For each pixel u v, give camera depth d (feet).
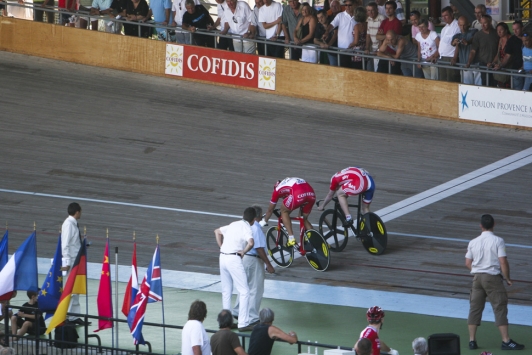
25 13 273.75
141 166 183.73
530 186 173.27
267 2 230.48
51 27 255.70
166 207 162.40
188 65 243.19
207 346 83.05
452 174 181.27
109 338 109.50
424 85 217.15
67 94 226.79
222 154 191.72
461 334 108.37
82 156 188.24
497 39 206.80
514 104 207.00
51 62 253.24
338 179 138.10
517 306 119.34
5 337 99.09
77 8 261.44
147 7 248.11
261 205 164.25
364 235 141.08
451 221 156.04
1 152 188.55
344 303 121.60
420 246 144.66
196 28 239.09
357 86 225.15
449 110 215.72
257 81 236.22
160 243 146.41
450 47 214.48
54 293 100.01
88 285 129.70
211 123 211.20
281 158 189.67
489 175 180.14
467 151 195.11
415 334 108.47
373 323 82.53
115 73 247.09
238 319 110.42
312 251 135.03
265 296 125.29
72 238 111.34
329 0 239.30
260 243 111.14
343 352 83.66
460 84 213.05
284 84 233.14
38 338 98.27
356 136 204.54
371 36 221.87
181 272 135.13
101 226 153.07
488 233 102.94
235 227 110.01
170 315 117.08
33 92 226.79
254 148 195.52
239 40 236.84
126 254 141.59
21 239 146.10
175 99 228.22
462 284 128.16
